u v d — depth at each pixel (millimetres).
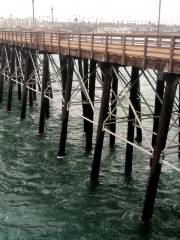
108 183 18250
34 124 28141
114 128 22562
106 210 15789
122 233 14203
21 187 17656
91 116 21938
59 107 33812
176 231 14336
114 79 21906
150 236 14047
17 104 34906
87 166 20297
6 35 33500
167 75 12539
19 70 35250
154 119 20219
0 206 15812
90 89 20766
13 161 20812
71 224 14711
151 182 13758
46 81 24625
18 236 13812
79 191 17391
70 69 20094
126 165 19156
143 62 13742
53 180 18500
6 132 26031
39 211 15578
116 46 16766
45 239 13711
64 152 21547
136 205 16219
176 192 17484
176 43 12133
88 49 17609
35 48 24922
